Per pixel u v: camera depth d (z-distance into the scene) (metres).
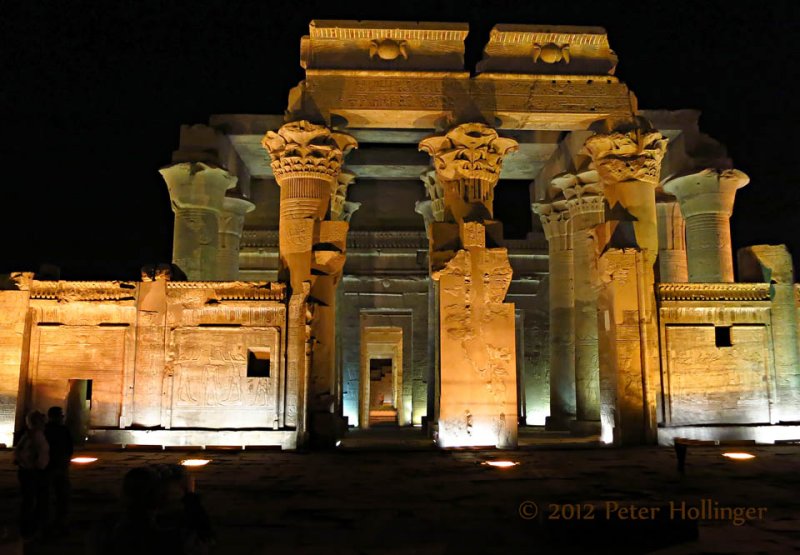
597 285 15.57
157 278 14.30
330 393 14.41
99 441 13.76
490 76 15.39
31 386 14.02
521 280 23.91
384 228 23.97
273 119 18.09
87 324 14.23
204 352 14.17
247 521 6.89
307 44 15.47
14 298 14.09
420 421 23.41
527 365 23.62
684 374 14.84
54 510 7.31
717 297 15.12
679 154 17.91
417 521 6.89
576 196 18.19
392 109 15.12
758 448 13.68
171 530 3.10
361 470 10.73
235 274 19.27
